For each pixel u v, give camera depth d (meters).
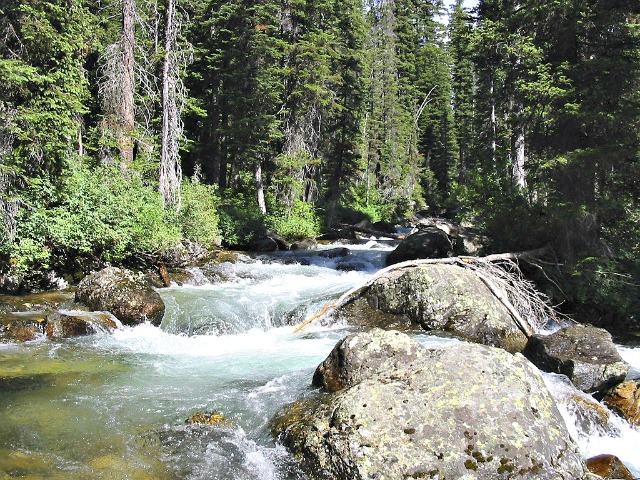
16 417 7.11
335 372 7.95
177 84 21.58
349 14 36.47
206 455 6.27
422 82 63.47
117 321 12.02
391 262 21.14
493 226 17.28
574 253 14.69
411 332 12.27
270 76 29.69
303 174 32.16
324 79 31.08
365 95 42.62
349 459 5.55
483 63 28.25
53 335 11.12
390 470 5.39
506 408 5.98
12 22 12.92
